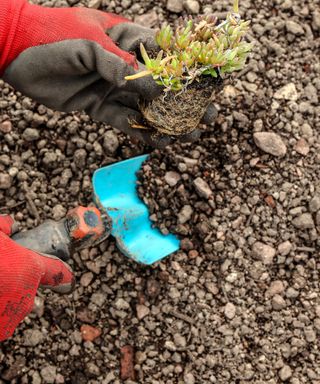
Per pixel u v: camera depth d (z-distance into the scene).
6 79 0.41
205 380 0.50
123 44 0.42
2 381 0.49
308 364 0.50
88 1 0.56
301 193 0.53
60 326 0.50
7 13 0.37
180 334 0.50
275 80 0.55
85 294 0.51
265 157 0.53
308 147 0.54
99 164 0.53
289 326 0.51
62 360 0.50
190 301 0.51
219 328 0.50
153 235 0.52
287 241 0.52
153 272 0.51
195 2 0.56
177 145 0.53
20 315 0.36
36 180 0.52
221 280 0.51
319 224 0.52
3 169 0.52
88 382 0.50
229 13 0.38
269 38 0.56
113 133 0.53
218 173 0.53
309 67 0.56
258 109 0.54
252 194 0.53
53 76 0.40
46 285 0.41
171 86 0.37
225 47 0.37
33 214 0.52
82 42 0.38
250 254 0.52
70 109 0.44
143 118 0.45
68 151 0.53
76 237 0.45
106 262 0.51
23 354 0.50
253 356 0.50
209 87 0.39
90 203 0.52
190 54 0.36
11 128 0.53
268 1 0.57
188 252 0.52
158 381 0.50
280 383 0.50
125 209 0.51
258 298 0.51
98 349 0.50
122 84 0.39
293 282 0.52
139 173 0.52
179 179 0.52
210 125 0.53
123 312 0.51
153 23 0.56
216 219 0.52
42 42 0.38
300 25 0.56
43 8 0.39
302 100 0.55
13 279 0.34
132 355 0.50
